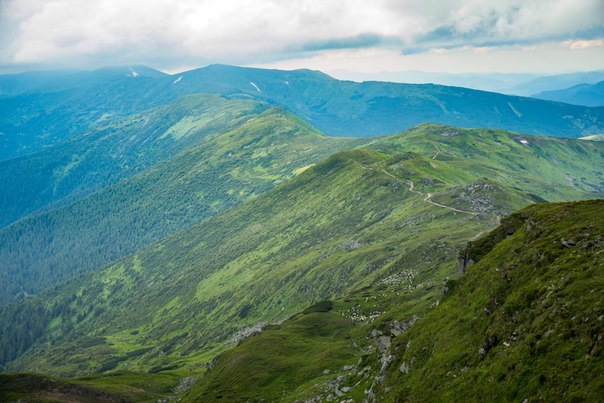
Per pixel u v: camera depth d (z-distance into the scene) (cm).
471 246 8144
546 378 3988
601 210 6050
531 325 4709
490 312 5722
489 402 4400
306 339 14338
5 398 16062
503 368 4550
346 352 11950
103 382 18675
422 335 6794
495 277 6284
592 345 3859
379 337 9094
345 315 15675
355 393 8044
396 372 6738
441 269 16825
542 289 5025
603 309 4012
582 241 5372
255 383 12062
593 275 4609
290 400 9812
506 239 7288
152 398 16850
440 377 5509
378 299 16100
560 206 6900
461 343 5769
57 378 17750
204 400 12106
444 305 7100
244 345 15025
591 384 3553
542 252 5697
